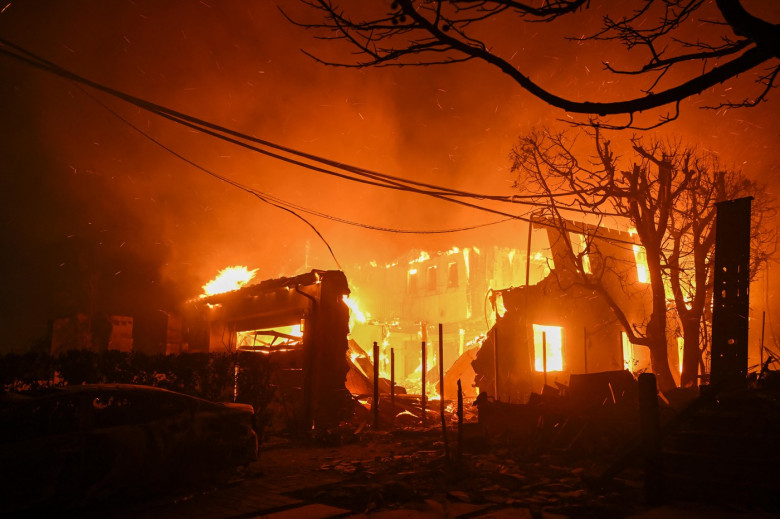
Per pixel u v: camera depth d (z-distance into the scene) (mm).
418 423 16812
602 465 9555
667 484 7805
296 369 18156
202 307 23719
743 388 9180
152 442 7719
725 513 6820
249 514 7125
